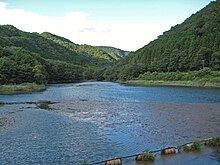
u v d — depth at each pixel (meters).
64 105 64.56
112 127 39.62
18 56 145.62
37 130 37.56
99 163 24.22
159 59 189.50
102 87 134.75
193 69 164.88
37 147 29.67
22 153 27.61
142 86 139.75
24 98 80.38
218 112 52.62
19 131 36.88
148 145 30.44
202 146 28.58
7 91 105.25
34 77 132.00
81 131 37.12
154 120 44.75
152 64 184.25
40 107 61.03
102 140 32.56
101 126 40.28
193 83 136.25
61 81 198.25
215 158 24.77
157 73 172.00
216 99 75.19
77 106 62.72
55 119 45.91
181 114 50.56
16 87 109.56
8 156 26.67
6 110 56.28
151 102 69.62
